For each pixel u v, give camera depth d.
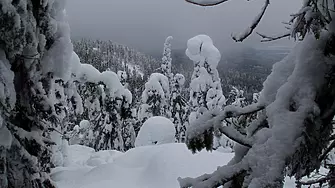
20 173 4.64
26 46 4.72
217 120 2.46
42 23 5.18
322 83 2.18
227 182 2.40
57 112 6.61
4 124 4.42
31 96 5.03
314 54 2.22
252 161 2.10
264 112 2.47
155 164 9.83
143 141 14.84
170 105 27.50
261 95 2.49
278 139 2.05
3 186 4.33
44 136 5.65
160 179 9.31
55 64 5.42
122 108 15.56
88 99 14.54
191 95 23.67
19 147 4.66
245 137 2.39
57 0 5.52
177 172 9.58
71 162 13.58
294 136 2.03
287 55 2.53
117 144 19.27
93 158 13.69
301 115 2.07
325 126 2.16
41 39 5.08
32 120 5.05
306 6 2.05
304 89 2.16
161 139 14.76
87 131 20.66
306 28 1.98
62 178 10.02
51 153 5.30
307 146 2.06
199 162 9.95
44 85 5.46
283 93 2.21
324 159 2.29
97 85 14.55
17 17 4.35
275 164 1.98
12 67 4.81
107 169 10.17
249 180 2.05
